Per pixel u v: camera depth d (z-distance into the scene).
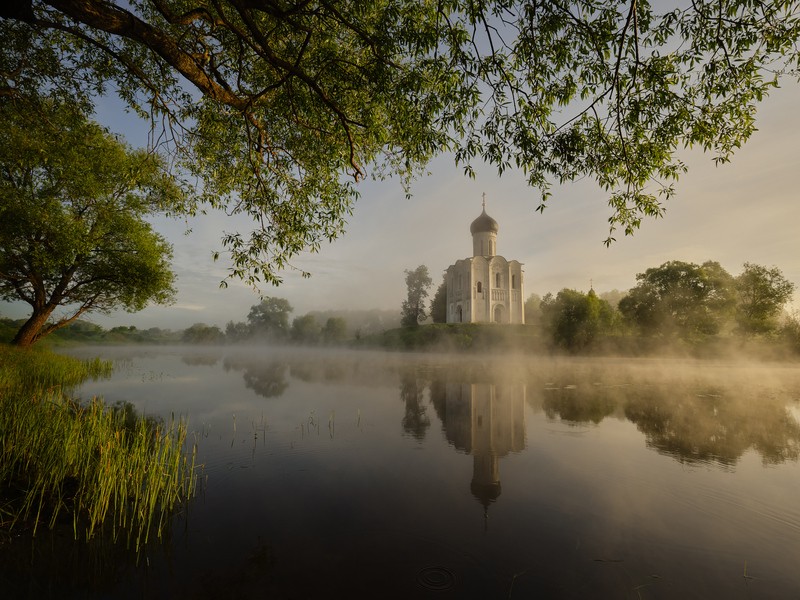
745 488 6.55
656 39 5.54
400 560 4.44
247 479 6.89
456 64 5.72
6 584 3.94
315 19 6.58
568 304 45.22
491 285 62.91
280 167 7.88
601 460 7.99
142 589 3.91
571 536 4.98
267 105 7.12
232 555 4.54
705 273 46.25
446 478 6.95
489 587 3.96
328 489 6.45
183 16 5.60
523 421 11.59
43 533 4.91
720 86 5.64
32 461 6.56
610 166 6.34
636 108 5.61
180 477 6.95
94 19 4.91
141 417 11.41
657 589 3.94
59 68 8.60
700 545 4.78
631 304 49.91
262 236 7.34
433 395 16.62
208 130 7.59
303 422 11.27
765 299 48.41
